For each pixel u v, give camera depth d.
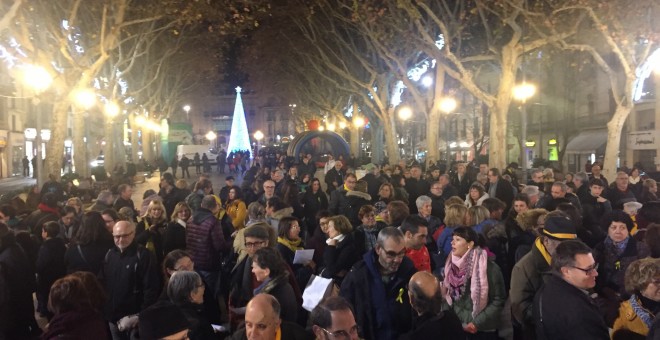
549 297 3.86
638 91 17.69
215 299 6.33
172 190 12.17
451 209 6.63
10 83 42.59
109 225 7.02
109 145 29.67
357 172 25.20
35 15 17.11
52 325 3.92
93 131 54.19
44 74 17.08
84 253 5.89
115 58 28.11
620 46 17.83
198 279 4.53
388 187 10.20
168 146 54.38
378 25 23.33
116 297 5.47
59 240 6.86
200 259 7.01
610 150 17.83
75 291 3.99
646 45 17.00
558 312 3.76
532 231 5.98
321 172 28.81
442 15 21.72
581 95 38.16
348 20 25.02
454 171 20.72
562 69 37.78
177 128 55.00
